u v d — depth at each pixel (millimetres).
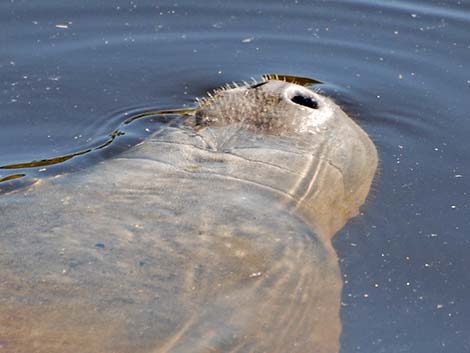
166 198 20000
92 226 19062
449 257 21266
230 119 22734
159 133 23656
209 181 20547
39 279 17391
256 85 23578
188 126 23266
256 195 20156
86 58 32125
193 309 17078
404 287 20172
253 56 32500
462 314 19562
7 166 25000
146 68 31516
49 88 30000
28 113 28484
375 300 19672
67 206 19938
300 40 33781
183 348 16219
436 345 18594
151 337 16344
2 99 29188
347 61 32219
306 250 19062
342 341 18422
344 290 19812
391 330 18906
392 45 33469
